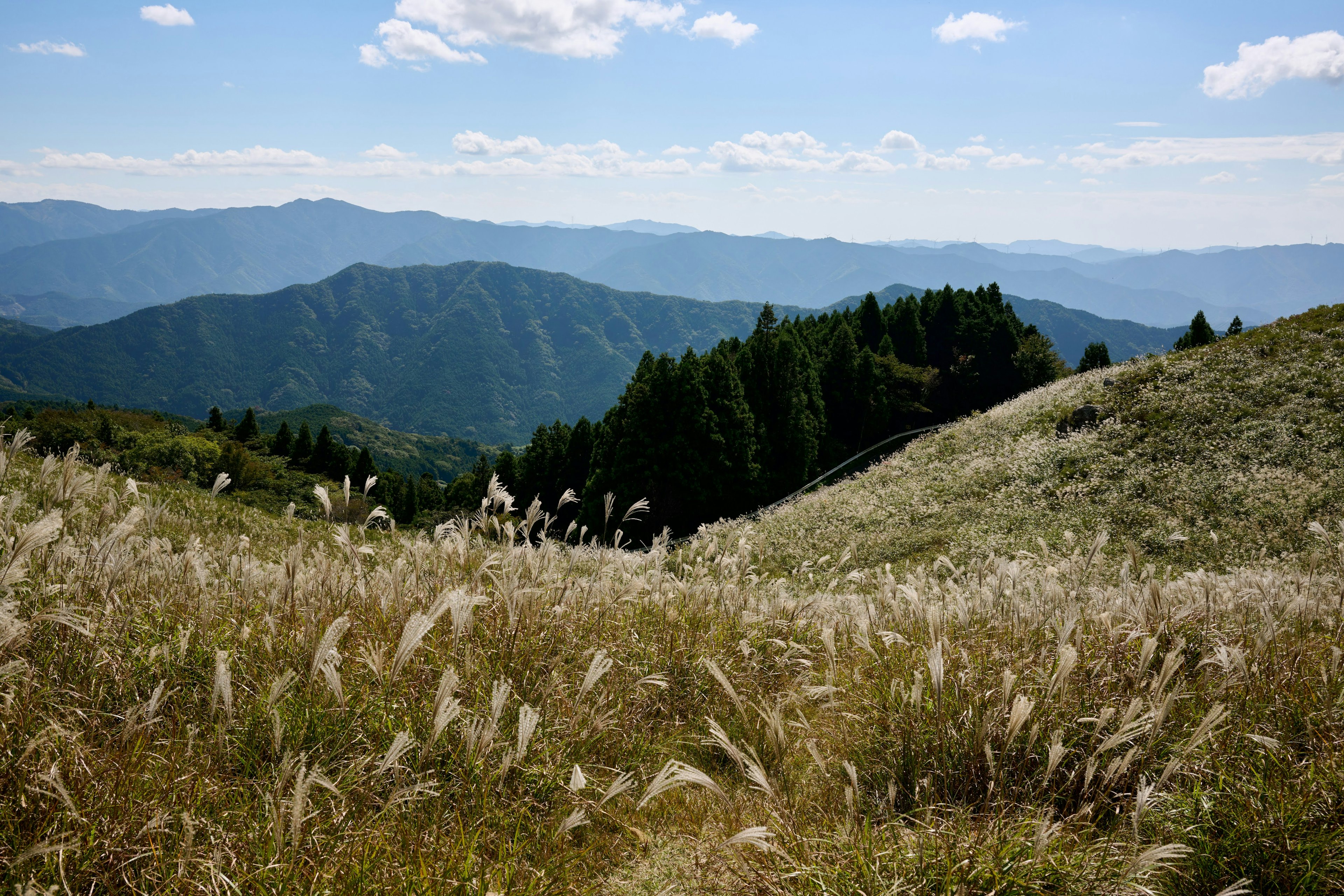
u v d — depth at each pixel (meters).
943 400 69.25
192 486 15.61
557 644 4.05
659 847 2.88
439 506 74.62
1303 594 4.99
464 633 3.78
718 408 43.75
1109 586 6.09
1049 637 4.11
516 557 4.45
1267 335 27.84
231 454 45.47
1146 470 20.77
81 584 3.49
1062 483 22.28
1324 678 3.44
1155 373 27.88
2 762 2.30
